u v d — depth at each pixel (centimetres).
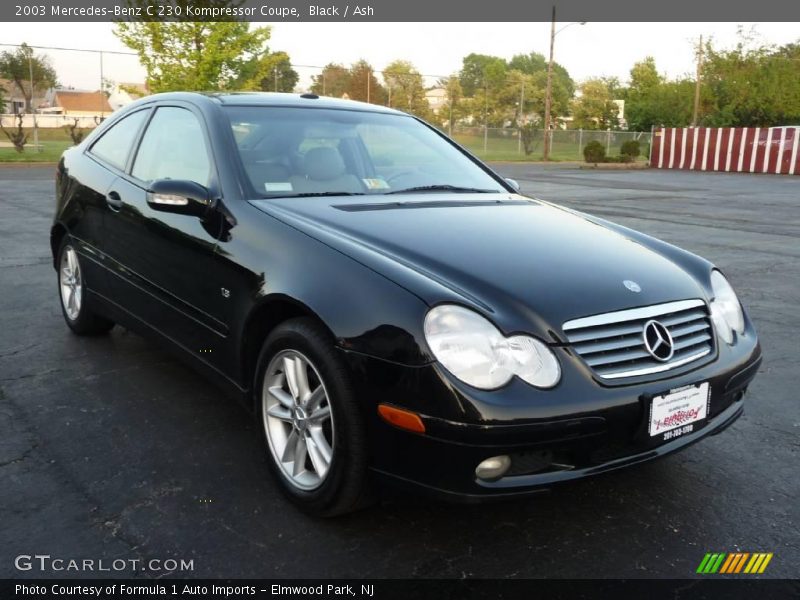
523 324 229
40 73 3141
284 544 243
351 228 276
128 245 367
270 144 335
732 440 335
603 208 1369
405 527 255
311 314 248
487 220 308
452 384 216
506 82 7112
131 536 246
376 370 227
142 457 302
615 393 229
